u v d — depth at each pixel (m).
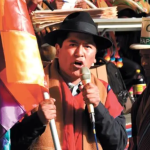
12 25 5.59
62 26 6.62
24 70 5.54
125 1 10.96
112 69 9.12
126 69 10.82
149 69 7.21
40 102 5.99
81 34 6.45
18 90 5.83
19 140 6.15
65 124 6.35
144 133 6.14
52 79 6.66
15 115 5.76
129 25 9.06
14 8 5.63
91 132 6.38
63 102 6.50
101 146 6.49
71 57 6.45
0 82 5.76
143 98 6.56
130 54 11.98
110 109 6.64
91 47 6.54
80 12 6.63
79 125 6.38
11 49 5.54
